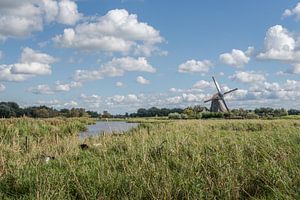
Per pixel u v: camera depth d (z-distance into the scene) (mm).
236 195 7320
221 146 11242
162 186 7613
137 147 11766
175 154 10547
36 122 24344
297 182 7438
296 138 12727
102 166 9250
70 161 10570
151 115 89688
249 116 61094
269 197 7191
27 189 8141
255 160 9312
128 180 8016
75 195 7793
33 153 11820
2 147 12047
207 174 8289
